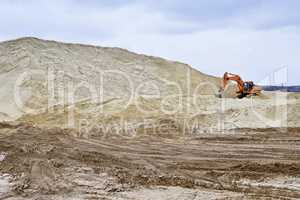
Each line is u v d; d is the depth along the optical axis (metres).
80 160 17.92
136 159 19.38
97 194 13.01
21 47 43.66
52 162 16.81
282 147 22.38
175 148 22.59
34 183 14.18
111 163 17.64
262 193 13.43
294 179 15.26
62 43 48.06
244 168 17.12
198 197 12.59
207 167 17.67
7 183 14.33
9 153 18.88
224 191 13.55
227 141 24.66
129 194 12.94
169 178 14.91
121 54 51.03
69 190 13.42
